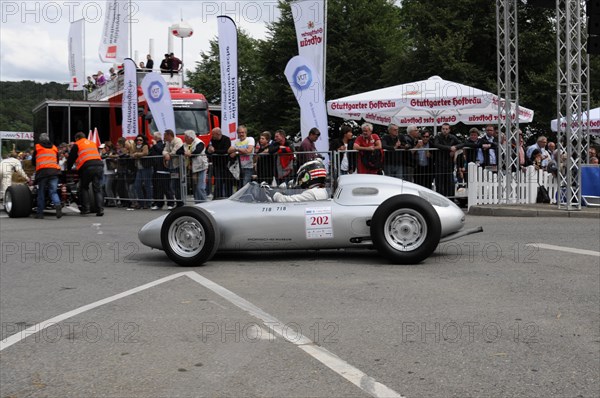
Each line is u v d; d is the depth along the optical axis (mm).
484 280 7609
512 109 17906
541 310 6250
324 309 6395
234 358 4988
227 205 9195
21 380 4625
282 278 7953
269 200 9180
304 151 15477
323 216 8898
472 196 16078
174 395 4289
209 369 4766
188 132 16781
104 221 14922
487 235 11203
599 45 10469
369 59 42438
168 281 7934
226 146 16500
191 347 5277
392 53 42375
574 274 7863
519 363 4797
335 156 15344
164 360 4980
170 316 6246
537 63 38781
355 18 42938
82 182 16312
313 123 16172
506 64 16016
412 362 4844
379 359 4914
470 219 13789
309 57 16438
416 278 7789
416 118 22172
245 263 9070
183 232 8938
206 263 9133
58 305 6840
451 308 6355
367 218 8883
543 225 12445
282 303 6672
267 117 45688
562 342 5273
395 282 7578
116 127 24922
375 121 21672
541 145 18875
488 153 16484
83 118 25141
